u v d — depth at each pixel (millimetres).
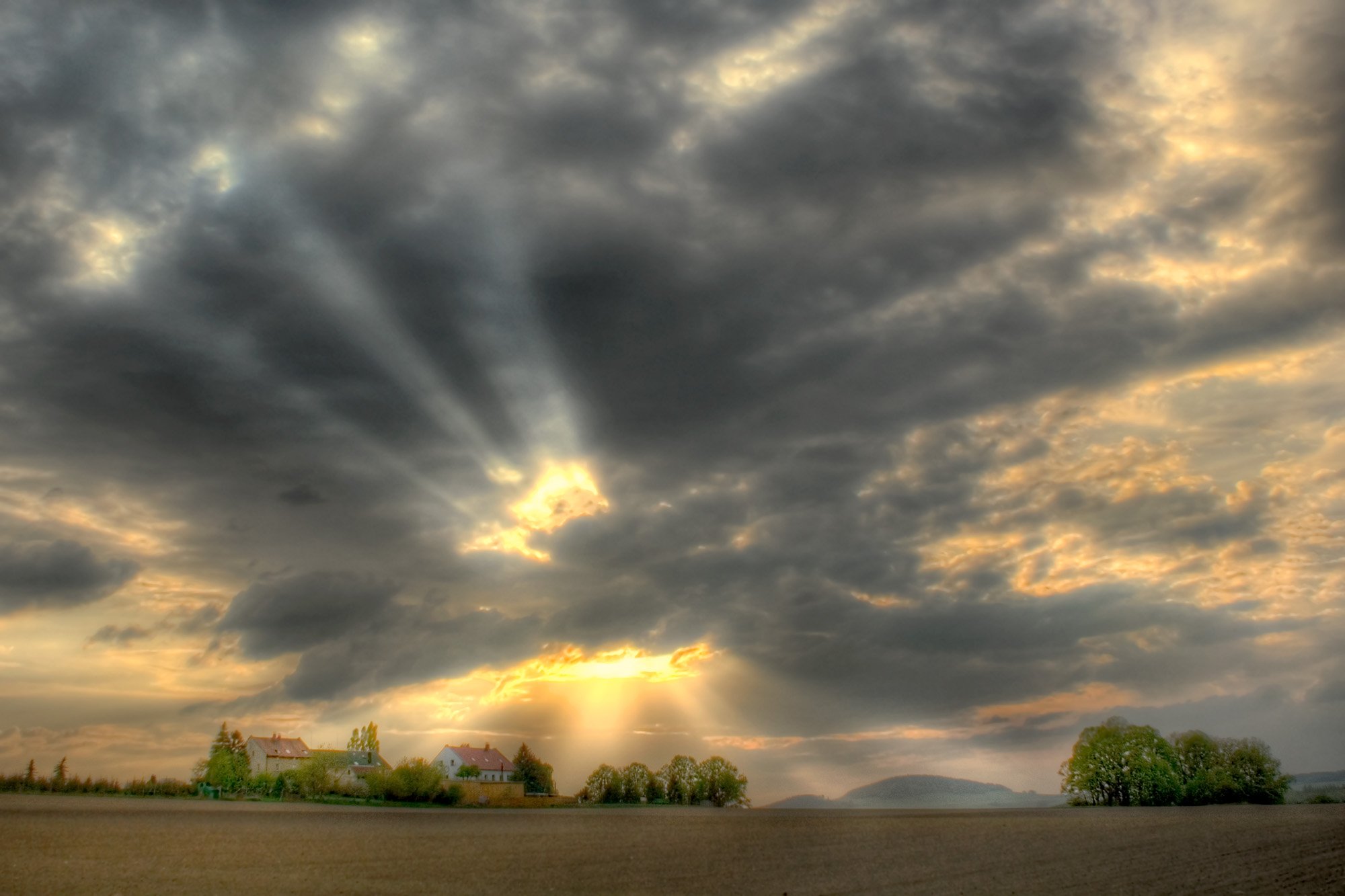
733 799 153500
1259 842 49438
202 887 27469
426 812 93625
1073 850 45531
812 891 28438
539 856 41406
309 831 54469
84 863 33094
